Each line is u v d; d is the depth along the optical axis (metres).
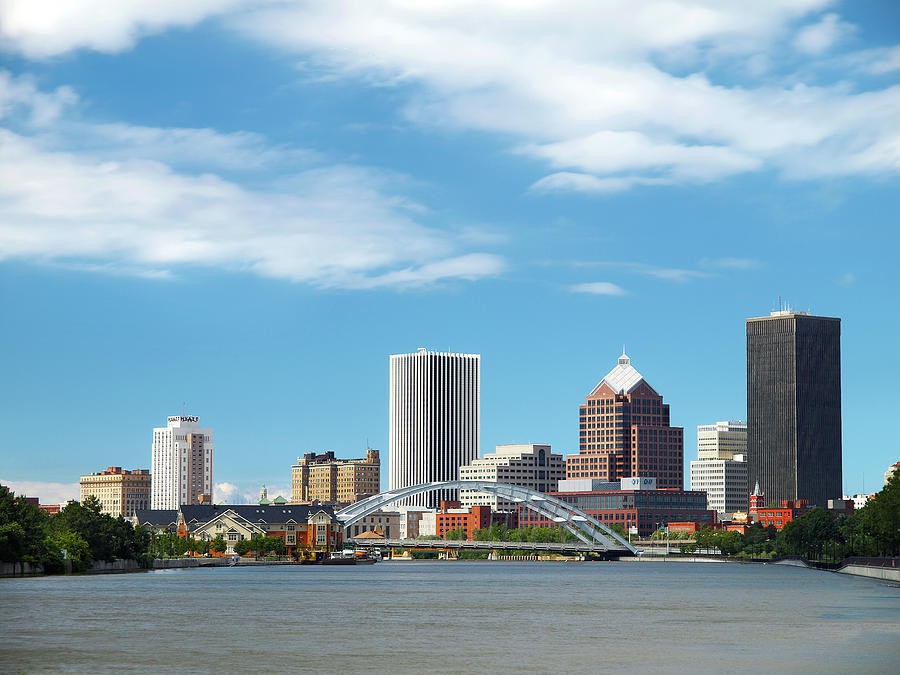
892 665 126.00
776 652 138.38
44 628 165.25
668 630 168.00
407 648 143.12
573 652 139.00
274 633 161.12
